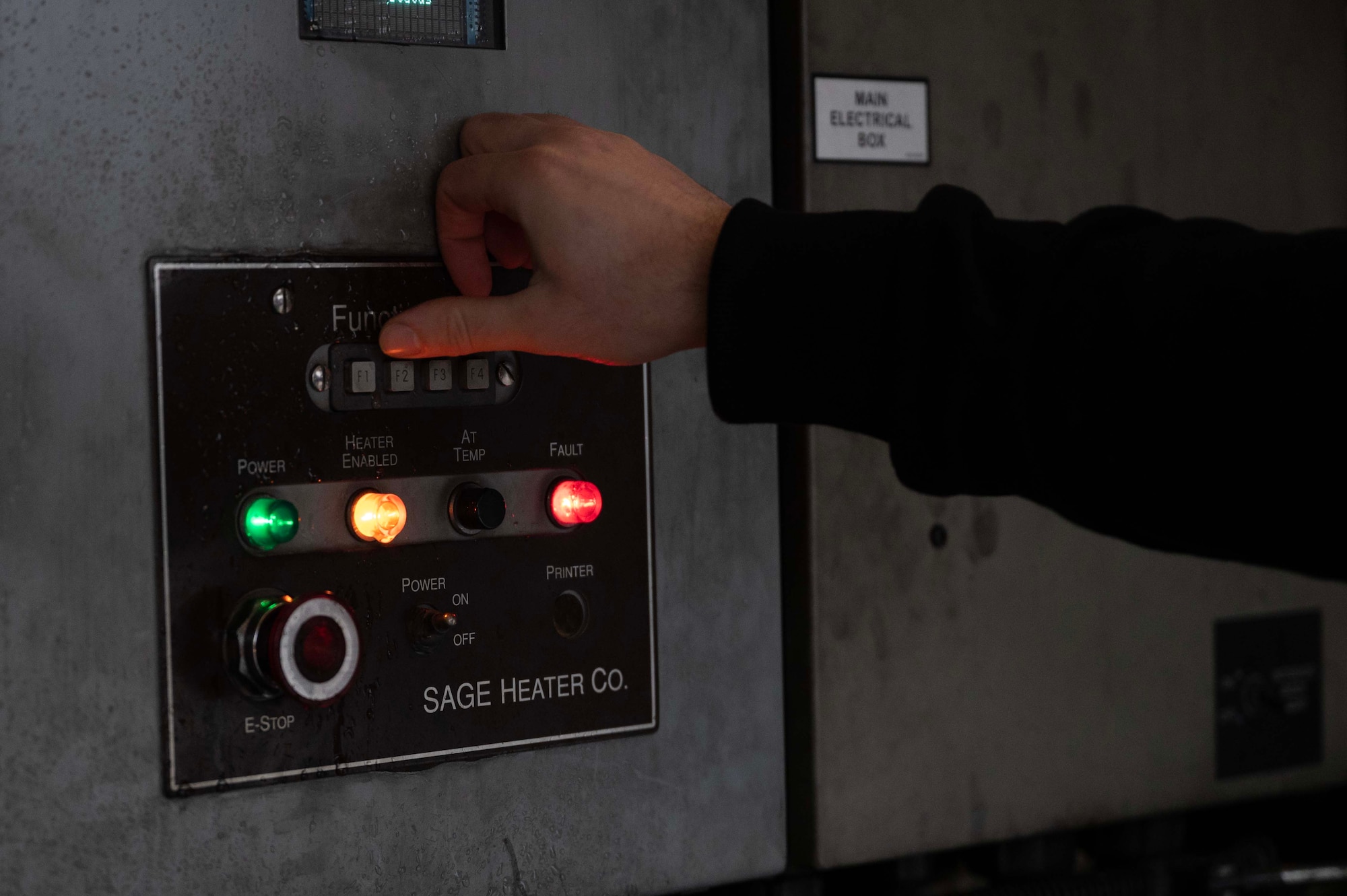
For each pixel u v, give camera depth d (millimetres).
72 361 771
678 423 987
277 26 829
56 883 766
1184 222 718
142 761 787
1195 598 1246
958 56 1119
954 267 727
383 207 865
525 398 915
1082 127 1183
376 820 855
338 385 844
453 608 883
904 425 736
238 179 817
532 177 817
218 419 808
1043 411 692
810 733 1057
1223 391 635
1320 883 1415
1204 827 1492
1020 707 1151
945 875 1286
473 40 902
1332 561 630
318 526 835
